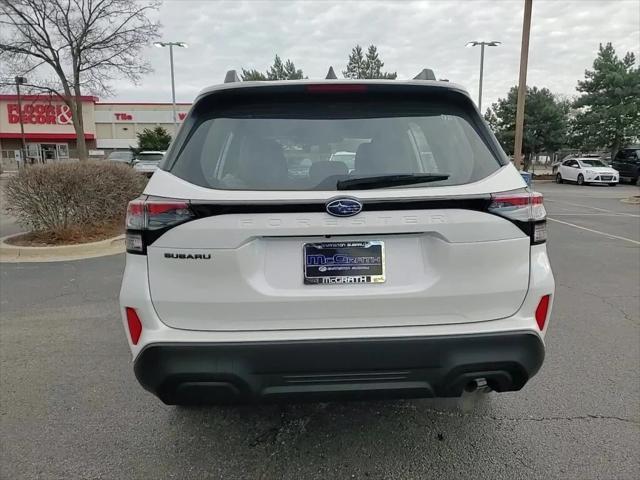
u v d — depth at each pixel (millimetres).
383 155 2363
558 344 4109
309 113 2451
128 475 2508
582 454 2646
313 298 2168
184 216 2123
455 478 2477
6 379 3537
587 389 3342
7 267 7070
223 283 2143
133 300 2186
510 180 2285
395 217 2150
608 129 33094
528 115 35094
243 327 2182
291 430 2914
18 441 2791
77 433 2869
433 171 2314
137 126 59219
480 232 2184
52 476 2498
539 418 2998
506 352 2217
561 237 9664
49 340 4266
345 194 2143
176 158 2293
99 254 8000
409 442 2779
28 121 50906
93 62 25812
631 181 28859
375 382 2197
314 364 2152
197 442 2789
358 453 2688
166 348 2139
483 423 2957
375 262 2199
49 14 24375
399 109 2480
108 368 3715
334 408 3148
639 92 32125
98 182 8836
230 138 2396
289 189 2193
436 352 2178
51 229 8602
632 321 4668
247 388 2160
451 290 2205
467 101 2504
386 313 2211
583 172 27531
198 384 2160
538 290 2279
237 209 2105
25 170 8461
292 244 2176
